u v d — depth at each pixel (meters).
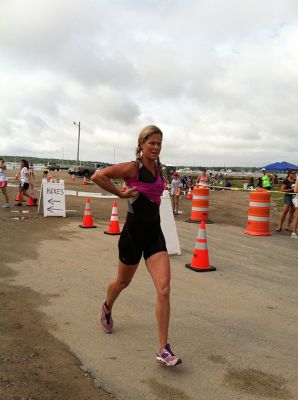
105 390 3.06
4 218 11.70
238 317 4.75
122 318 4.55
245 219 14.59
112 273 6.36
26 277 5.98
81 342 3.89
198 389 3.14
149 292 5.52
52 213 12.43
